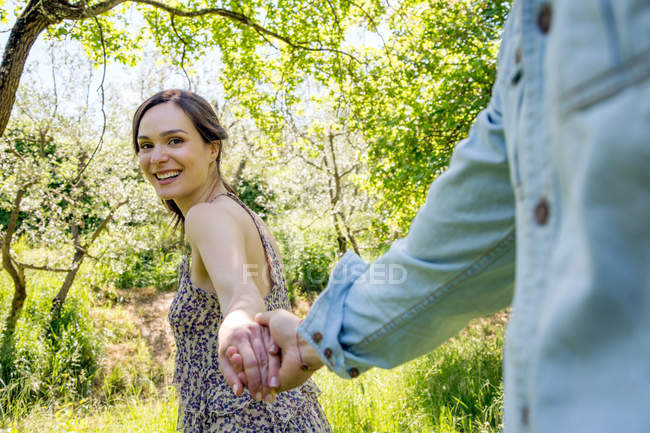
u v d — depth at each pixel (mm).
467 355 5289
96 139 9797
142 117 1722
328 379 4336
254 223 1615
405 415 3664
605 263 427
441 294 872
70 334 6961
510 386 579
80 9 4438
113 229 8430
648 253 411
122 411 4766
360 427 3514
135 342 7703
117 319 8336
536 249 544
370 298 951
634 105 412
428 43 6574
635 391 410
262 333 1184
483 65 5652
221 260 1392
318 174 12578
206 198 1768
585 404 443
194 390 1586
